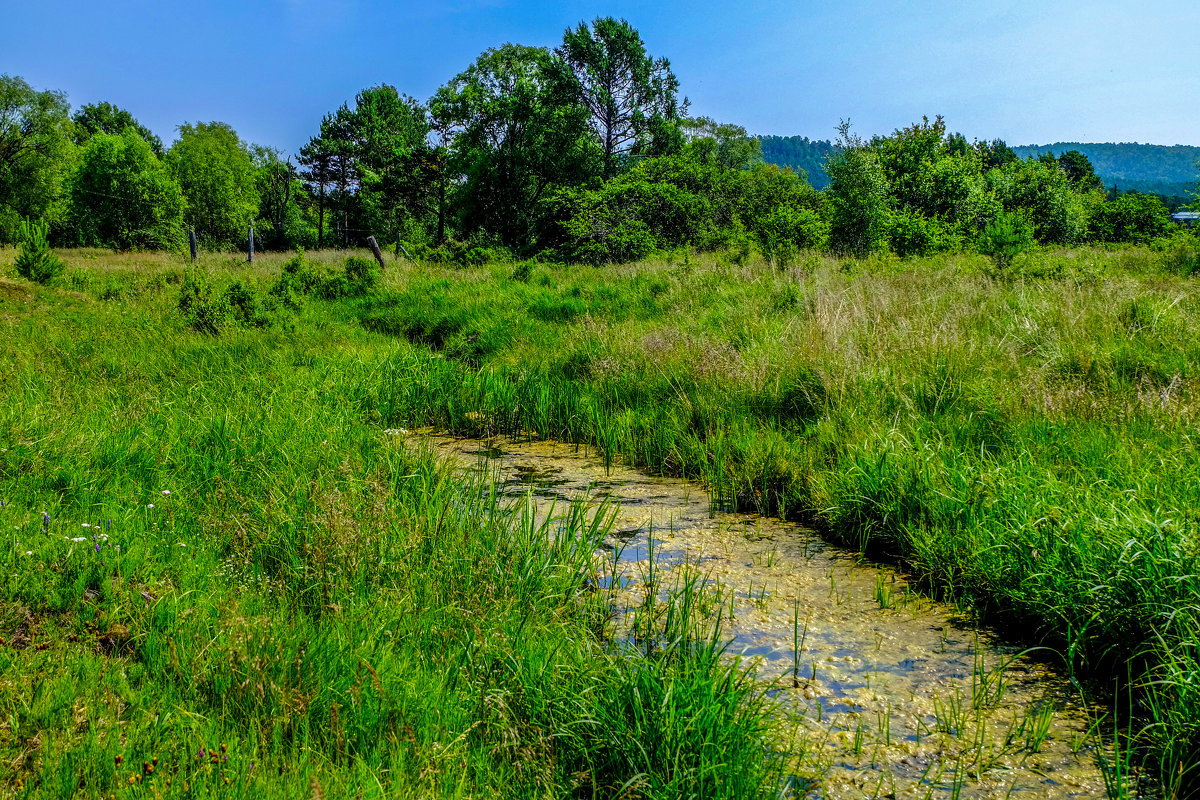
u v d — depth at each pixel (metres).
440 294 14.46
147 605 3.11
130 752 2.25
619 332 10.02
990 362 6.66
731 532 4.96
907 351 7.10
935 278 11.77
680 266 15.79
